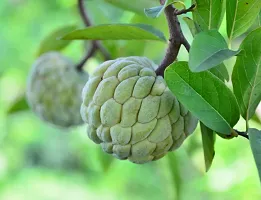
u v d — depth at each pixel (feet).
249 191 3.51
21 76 5.17
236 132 1.74
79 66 2.82
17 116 5.65
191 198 3.89
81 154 5.75
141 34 1.98
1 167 5.65
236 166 3.61
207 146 1.86
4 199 5.55
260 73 1.74
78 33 2.01
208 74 1.69
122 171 5.23
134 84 1.83
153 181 5.19
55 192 5.79
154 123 1.82
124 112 1.82
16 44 5.14
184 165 3.38
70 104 2.80
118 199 5.45
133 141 1.83
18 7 5.09
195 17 1.80
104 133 1.86
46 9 4.99
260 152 1.56
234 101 1.72
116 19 2.98
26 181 5.74
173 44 1.85
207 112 1.72
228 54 1.60
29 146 5.86
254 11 1.77
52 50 2.86
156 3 2.42
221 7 1.79
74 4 2.93
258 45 1.71
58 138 5.84
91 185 5.68
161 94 1.83
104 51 2.66
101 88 1.85
